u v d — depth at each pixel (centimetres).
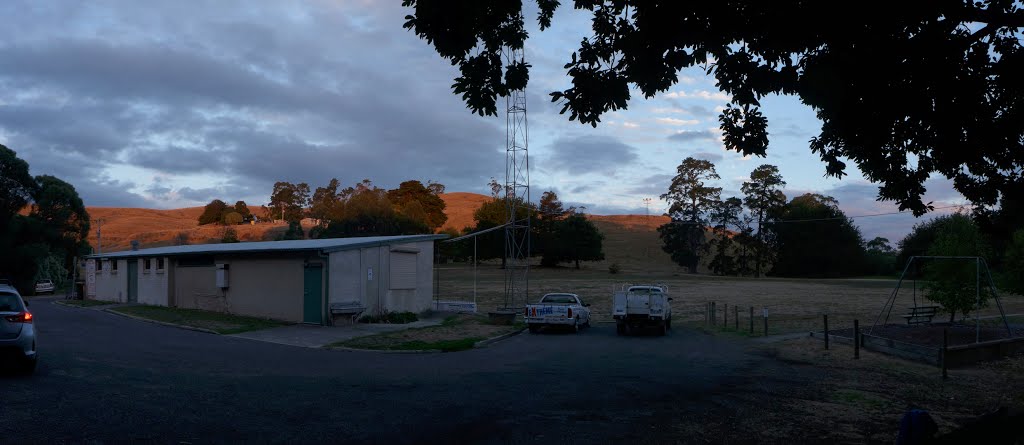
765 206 9219
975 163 907
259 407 923
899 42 781
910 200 974
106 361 1346
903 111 823
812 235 8544
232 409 902
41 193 6894
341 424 835
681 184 9719
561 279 6744
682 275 8206
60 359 1333
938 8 752
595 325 2947
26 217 6706
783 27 791
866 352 1777
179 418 834
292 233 9250
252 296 2727
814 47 823
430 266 2988
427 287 2955
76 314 2900
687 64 871
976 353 1576
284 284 2584
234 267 2831
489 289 5319
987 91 833
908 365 1545
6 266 6097
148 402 924
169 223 16462
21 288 6181
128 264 3756
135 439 726
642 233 14862
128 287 3741
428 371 1377
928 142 880
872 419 953
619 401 1044
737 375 1370
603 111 945
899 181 965
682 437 819
